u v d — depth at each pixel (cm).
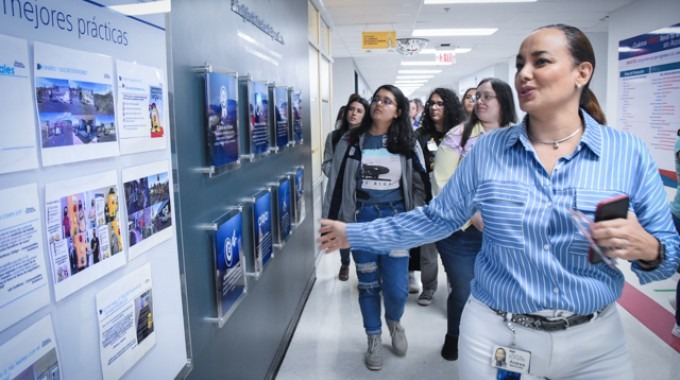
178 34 126
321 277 406
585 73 102
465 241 226
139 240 102
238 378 181
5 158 66
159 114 111
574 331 108
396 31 776
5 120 66
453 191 125
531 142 110
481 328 119
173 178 119
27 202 70
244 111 187
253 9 200
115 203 93
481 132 225
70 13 79
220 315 153
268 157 229
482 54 1088
